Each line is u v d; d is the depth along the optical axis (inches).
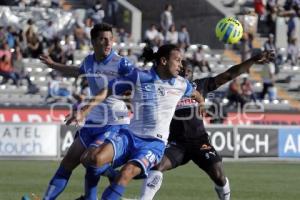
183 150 1256.8
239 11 4008.4
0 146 2539.4
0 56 3223.4
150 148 1100.5
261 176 2081.7
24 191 1621.6
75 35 3533.5
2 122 2544.3
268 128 2719.0
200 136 1259.8
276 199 1562.5
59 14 3715.6
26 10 3686.0
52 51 3267.7
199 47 3476.9
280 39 3900.1
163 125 1112.2
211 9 3848.4
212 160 1254.9
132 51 3563.0
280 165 2527.1
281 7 4018.2
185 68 1250.6
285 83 3634.4
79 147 1230.9
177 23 3993.6
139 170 1082.1
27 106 2810.0
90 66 1236.5
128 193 1599.4
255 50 3636.8
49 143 2568.9
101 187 1724.9
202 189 1715.1
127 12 3873.0
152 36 3602.4
